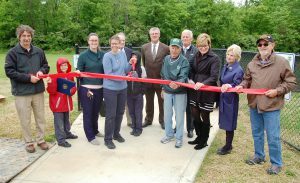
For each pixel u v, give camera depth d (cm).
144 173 439
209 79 475
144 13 3148
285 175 446
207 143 540
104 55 497
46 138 548
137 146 525
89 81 510
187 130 570
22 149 509
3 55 2473
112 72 497
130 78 493
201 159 482
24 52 464
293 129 673
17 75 456
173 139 555
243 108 812
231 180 427
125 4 3228
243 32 3181
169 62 502
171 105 521
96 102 526
